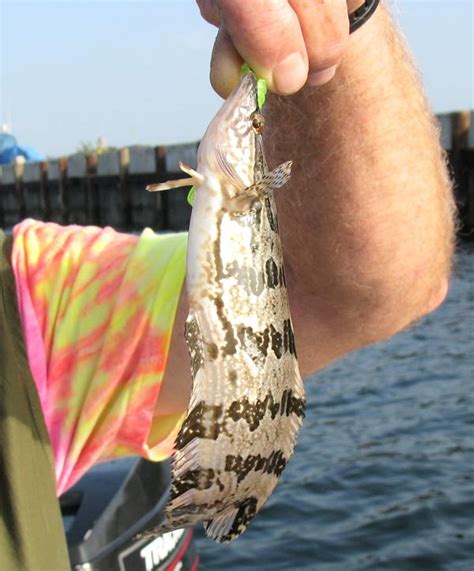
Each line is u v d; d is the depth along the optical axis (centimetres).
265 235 147
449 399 830
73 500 319
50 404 206
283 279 150
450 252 207
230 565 499
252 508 141
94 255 216
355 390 887
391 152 176
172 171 2775
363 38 166
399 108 175
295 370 149
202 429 137
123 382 204
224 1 136
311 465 661
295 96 169
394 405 823
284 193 181
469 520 543
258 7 135
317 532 539
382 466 645
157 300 202
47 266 215
